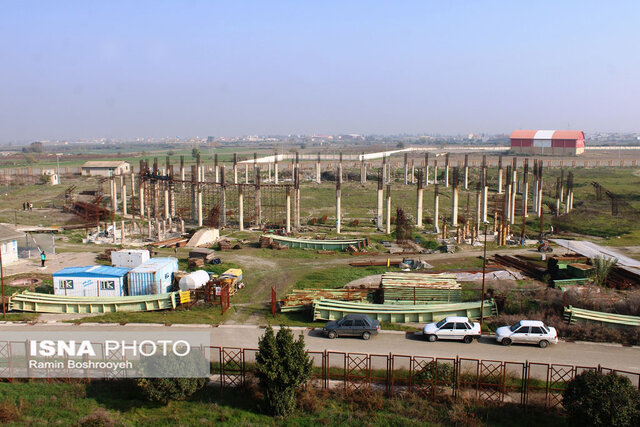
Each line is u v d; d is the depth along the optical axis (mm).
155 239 59469
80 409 21922
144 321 32312
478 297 35344
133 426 20844
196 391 23422
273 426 21047
